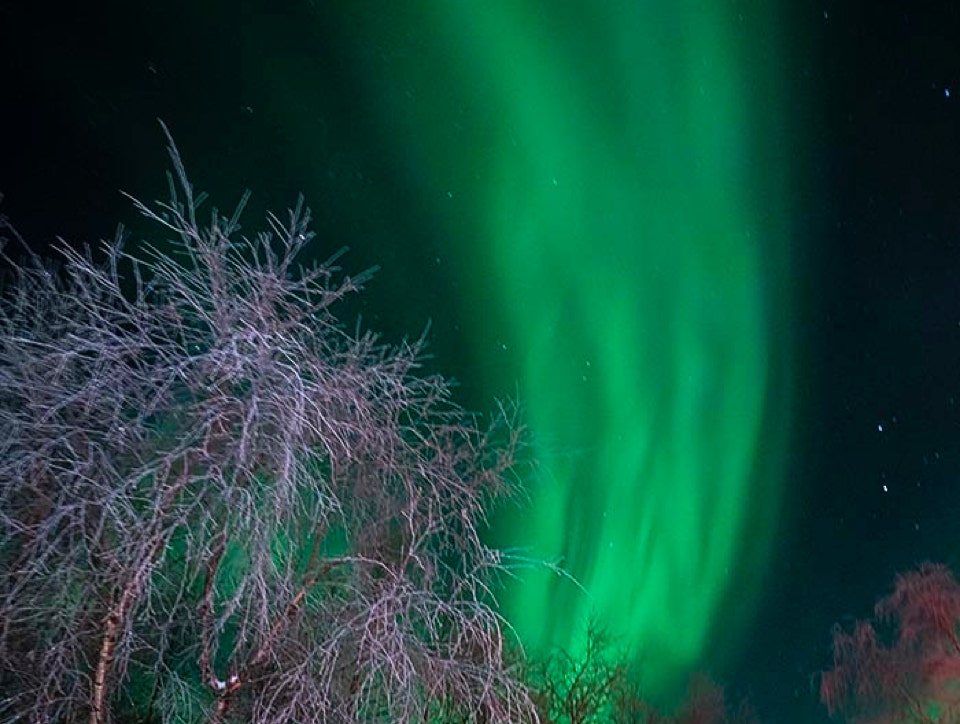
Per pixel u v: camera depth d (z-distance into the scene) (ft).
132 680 20.76
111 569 17.69
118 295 18.56
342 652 19.60
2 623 18.15
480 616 19.42
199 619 19.56
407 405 20.45
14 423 17.90
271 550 18.39
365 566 20.07
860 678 41.78
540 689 30.37
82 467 17.74
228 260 19.04
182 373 17.80
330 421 18.35
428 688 19.33
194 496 18.01
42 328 20.01
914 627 40.93
